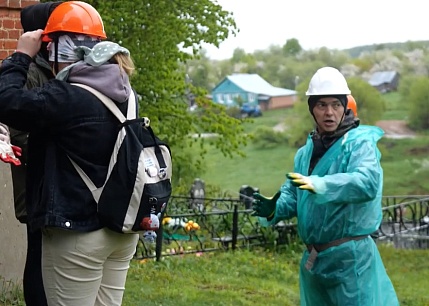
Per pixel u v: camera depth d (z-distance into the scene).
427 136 69.25
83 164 4.14
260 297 9.47
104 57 4.22
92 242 4.16
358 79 72.25
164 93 17.78
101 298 4.41
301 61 85.12
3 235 7.59
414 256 14.80
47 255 4.20
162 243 12.30
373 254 5.68
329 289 5.68
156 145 4.28
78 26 4.33
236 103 78.44
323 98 5.56
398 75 76.44
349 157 5.51
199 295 9.14
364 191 5.29
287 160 68.75
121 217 4.14
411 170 65.31
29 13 4.74
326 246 5.62
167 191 4.30
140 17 15.89
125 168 4.16
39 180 4.18
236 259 12.02
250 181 64.12
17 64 4.24
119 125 4.20
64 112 4.09
